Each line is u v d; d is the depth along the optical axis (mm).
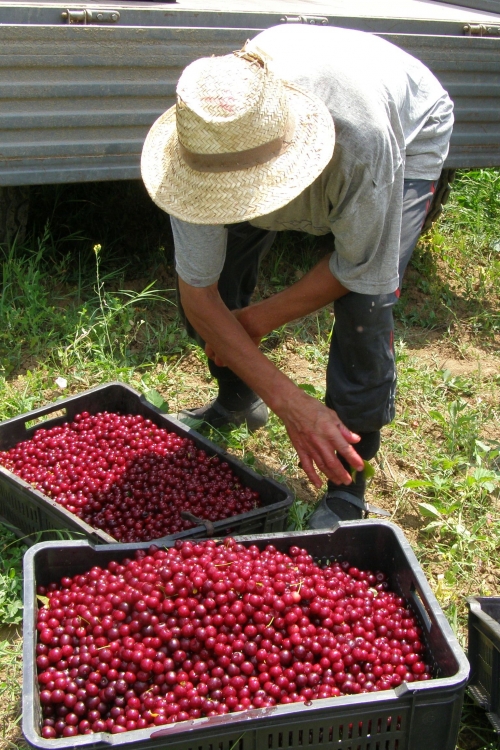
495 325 4730
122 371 3932
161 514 2992
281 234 5188
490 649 2326
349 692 2211
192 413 3643
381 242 2520
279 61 2342
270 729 1979
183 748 1948
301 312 2738
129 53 3598
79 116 3633
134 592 2301
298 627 2305
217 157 2016
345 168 2244
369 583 2619
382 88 2428
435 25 4168
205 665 2223
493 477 3305
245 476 3129
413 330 4664
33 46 3420
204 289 2537
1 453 3303
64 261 4645
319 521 3018
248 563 2402
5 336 4039
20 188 4391
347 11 4363
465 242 5492
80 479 3152
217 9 3822
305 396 2533
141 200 4918
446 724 2078
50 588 2488
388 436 3703
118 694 2170
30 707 1941
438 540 3145
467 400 4047
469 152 4488
